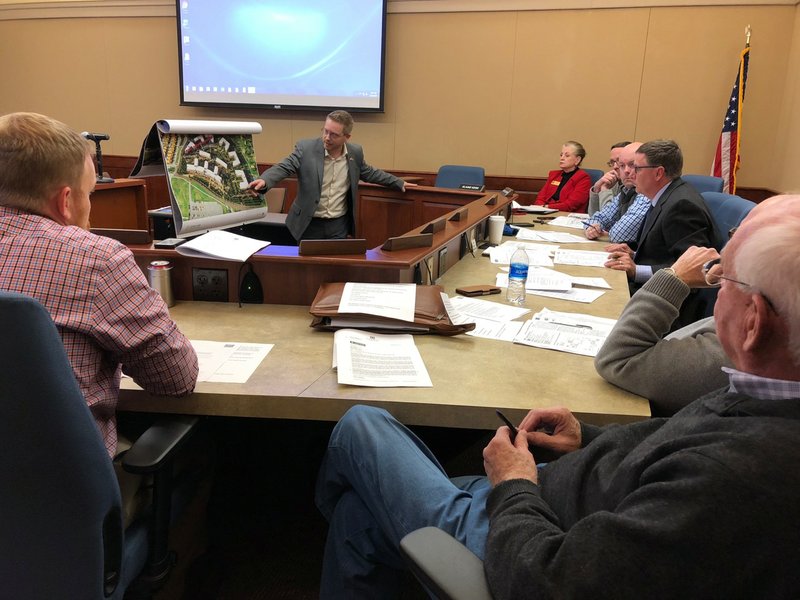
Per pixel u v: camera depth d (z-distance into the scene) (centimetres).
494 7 568
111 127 689
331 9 584
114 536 98
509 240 334
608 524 68
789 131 507
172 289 190
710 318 148
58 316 101
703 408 80
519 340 165
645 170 291
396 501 112
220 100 626
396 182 443
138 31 652
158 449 109
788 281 68
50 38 680
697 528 63
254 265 188
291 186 561
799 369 70
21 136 104
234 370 139
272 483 211
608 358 135
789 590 61
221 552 174
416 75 602
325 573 125
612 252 298
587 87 569
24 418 78
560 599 68
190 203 247
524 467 101
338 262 183
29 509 84
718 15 527
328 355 150
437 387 134
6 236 103
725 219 287
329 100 607
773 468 62
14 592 91
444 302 176
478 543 98
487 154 607
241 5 597
